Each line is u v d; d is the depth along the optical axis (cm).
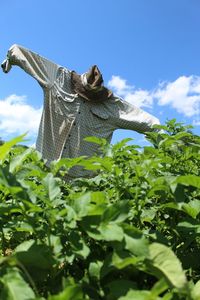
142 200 248
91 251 217
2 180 192
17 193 196
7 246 253
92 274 198
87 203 198
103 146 322
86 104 770
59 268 219
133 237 183
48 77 757
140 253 179
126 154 314
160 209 261
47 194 226
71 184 338
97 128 777
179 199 229
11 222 231
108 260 195
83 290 197
